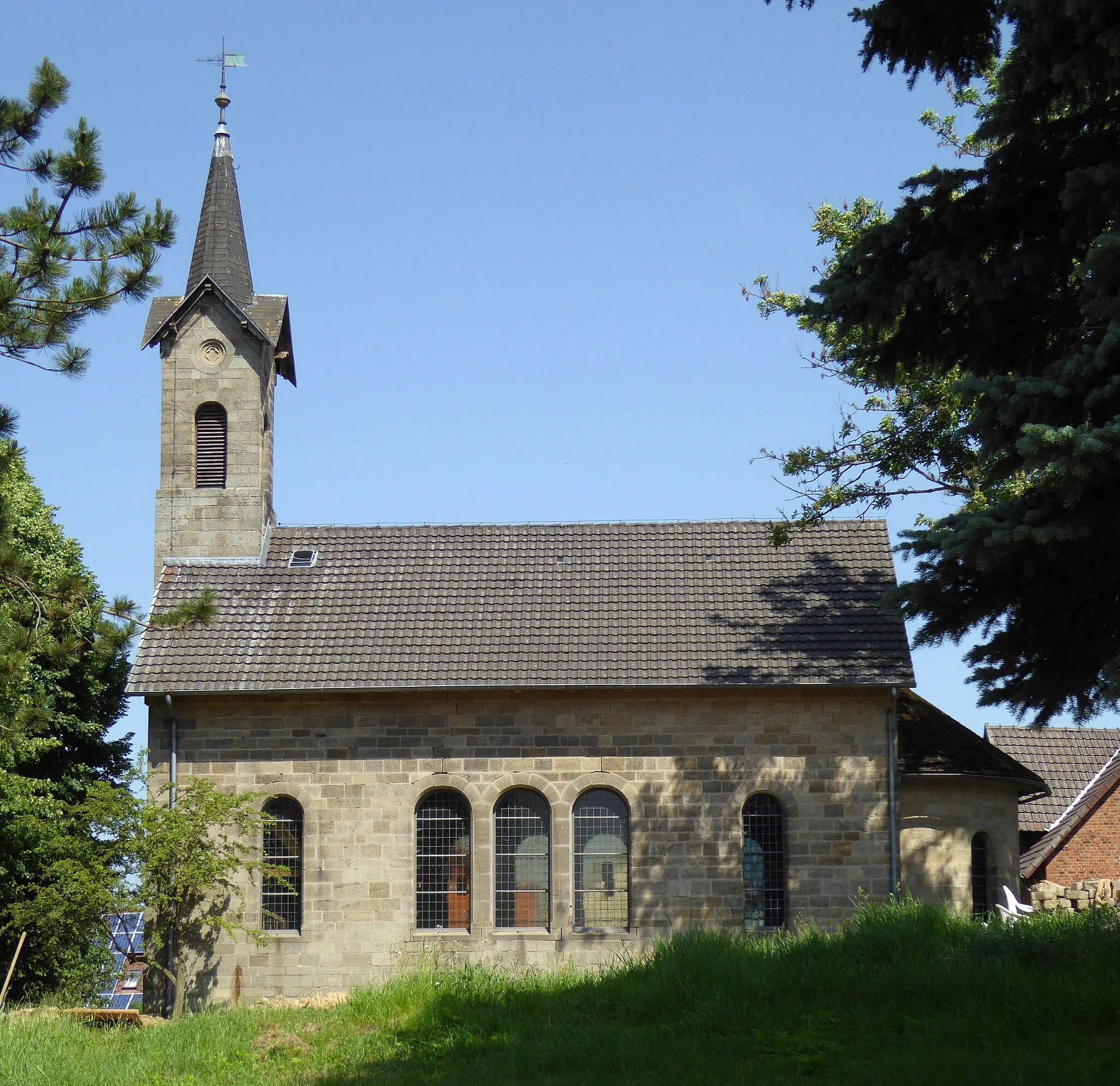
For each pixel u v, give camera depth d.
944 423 35.09
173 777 32.66
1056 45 18.84
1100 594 19.30
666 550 36.66
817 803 32.12
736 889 31.78
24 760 38.75
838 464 36.59
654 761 32.41
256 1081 17.86
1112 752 44.97
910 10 19.89
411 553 37.03
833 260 38.53
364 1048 19.59
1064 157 20.36
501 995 21.84
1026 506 18.19
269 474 39.44
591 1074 16.75
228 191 39.88
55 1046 20.50
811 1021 18.03
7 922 36.38
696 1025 18.59
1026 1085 14.37
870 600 34.41
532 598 35.22
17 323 22.11
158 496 37.69
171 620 24.61
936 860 32.09
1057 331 21.09
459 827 32.69
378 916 32.09
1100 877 38.94
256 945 32.00
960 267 20.36
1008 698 20.11
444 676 32.69
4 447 23.77
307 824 32.50
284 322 39.78
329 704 32.91
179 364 38.28
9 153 22.53
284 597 35.59
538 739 32.62
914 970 19.17
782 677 32.28
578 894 32.25
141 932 38.75
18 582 24.72
